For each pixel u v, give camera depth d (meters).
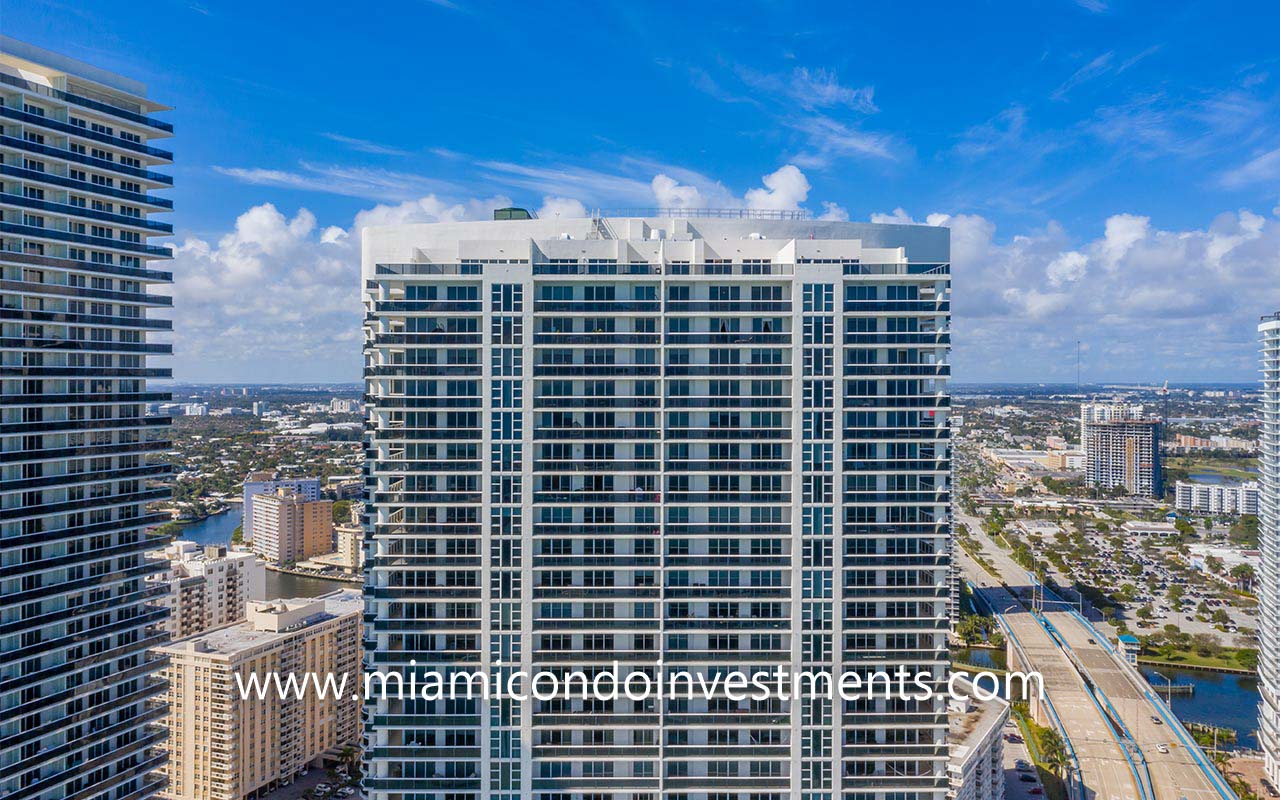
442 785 105.56
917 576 107.00
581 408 105.88
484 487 105.81
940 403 106.44
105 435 125.75
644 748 105.31
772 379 106.00
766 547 106.38
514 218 122.00
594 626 105.81
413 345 105.62
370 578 110.00
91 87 122.94
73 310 120.81
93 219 121.75
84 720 120.94
